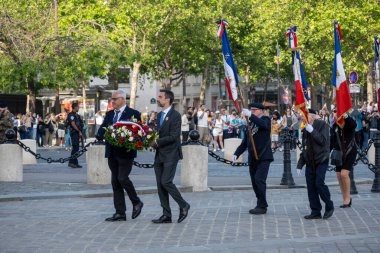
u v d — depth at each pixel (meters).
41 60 44.66
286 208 17.83
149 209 17.72
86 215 16.69
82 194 20.25
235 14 69.88
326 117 46.66
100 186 22.25
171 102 15.44
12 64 44.78
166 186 15.27
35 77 46.03
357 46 65.00
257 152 16.75
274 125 44.56
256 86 97.19
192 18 64.69
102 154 22.83
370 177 26.81
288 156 23.30
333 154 17.75
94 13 56.97
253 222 15.47
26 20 44.62
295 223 15.31
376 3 62.12
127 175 15.61
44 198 19.86
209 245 12.66
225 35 17.97
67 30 49.97
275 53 75.94
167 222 15.43
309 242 12.84
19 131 48.03
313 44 63.94
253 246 12.51
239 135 44.84
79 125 30.16
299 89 16.17
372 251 11.95
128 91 86.88
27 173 27.12
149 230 14.46
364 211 17.14
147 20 59.59
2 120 25.95
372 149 33.03
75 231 14.38
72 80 46.91
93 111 61.50
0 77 46.31
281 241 12.97
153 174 27.41
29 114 48.47
